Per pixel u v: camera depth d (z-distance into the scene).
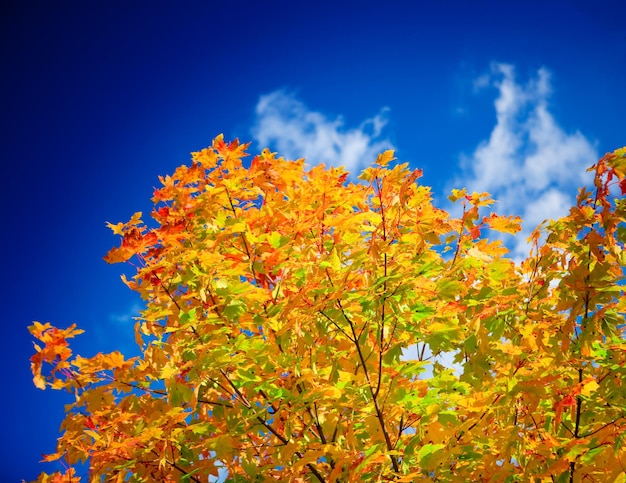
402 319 4.02
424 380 4.24
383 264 4.01
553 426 4.26
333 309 3.95
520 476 4.17
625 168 3.62
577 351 4.02
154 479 4.45
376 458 3.65
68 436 4.41
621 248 3.93
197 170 4.98
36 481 4.38
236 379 4.52
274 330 4.42
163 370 4.03
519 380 4.09
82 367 4.31
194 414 4.70
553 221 4.36
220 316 4.49
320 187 4.52
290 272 4.45
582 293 3.77
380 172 4.10
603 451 3.85
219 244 4.57
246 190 5.05
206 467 4.47
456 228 4.87
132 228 4.45
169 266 4.52
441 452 4.04
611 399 4.00
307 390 4.17
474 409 4.20
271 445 4.50
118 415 4.42
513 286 4.80
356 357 4.41
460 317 4.84
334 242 4.63
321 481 4.65
